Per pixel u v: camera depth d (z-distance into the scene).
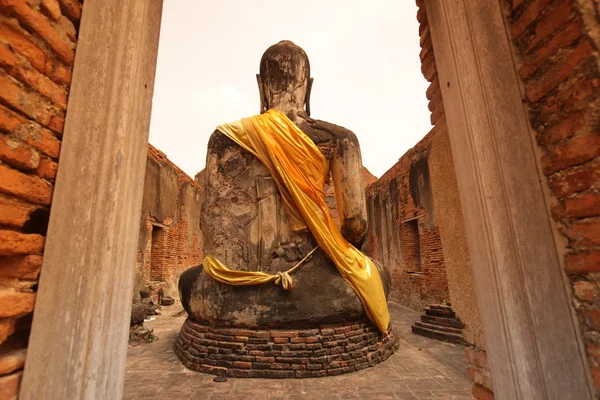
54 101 1.38
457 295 2.08
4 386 1.14
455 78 1.78
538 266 1.46
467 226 1.75
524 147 1.55
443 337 5.72
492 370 1.60
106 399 1.42
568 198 1.39
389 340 4.91
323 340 4.14
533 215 1.50
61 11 1.42
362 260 4.69
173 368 4.28
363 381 3.82
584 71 1.29
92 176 1.43
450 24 1.82
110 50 1.55
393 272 10.95
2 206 1.16
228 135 4.90
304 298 4.23
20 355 1.21
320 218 4.54
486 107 1.63
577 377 1.35
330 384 3.74
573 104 1.35
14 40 1.22
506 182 1.55
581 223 1.34
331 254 4.48
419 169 8.98
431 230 8.32
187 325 4.89
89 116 1.46
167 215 11.41
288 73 5.22
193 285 4.86
